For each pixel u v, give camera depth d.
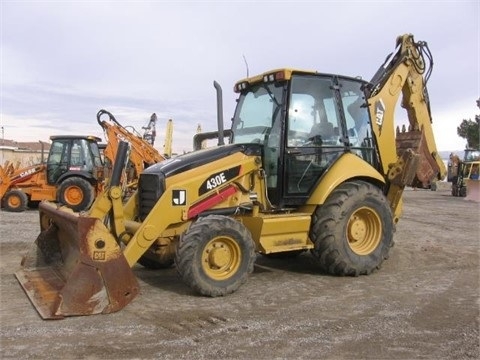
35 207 15.20
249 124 6.68
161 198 5.28
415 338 4.10
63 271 5.69
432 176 7.53
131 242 5.09
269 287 5.75
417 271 6.64
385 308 4.93
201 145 7.48
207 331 4.24
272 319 4.57
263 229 5.70
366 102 6.86
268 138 6.30
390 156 7.05
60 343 3.95
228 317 4.62
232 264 5.39
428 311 4.82
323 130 6.39
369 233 6.47
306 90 6.33
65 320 4.46
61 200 13.71
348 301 5.17
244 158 6.02
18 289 5.51
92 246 4.64
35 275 5.83
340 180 6.16
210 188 5.66
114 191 5.30
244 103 6.86
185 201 5.44
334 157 6.45
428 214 14.42
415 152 7.04
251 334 4.18
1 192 14.05
